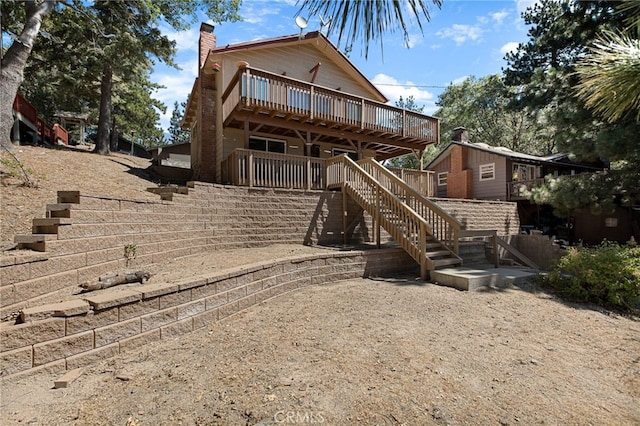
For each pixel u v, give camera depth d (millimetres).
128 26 13305
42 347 2277
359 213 9203
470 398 2279
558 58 9367
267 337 3180
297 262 5203
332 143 13312
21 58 8375
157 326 3020
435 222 7609
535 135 22438
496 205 12156
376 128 11125
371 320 3703
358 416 1991
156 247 4949
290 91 9297
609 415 2203
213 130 11734
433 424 1968
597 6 7430
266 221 7699
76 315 2469
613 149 6996
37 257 2924
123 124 27516
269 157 8367
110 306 2668
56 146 14805
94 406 2016
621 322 4324
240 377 2400
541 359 3010
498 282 5637
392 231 7035
